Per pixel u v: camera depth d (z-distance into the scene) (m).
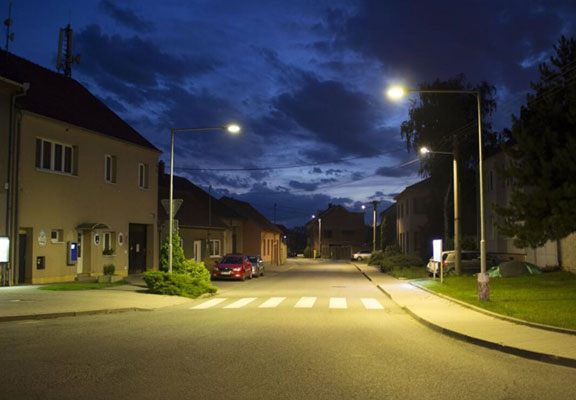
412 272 36.56
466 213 49.16
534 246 18.78
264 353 9.41
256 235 59.97
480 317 14.04
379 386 7.18
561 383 7.60
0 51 25.17
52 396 6.50
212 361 8.67
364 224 104.50
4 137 20.44
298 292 24.48
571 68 18.41
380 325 13.41
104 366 8.22
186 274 23.08
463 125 42.06
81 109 27.22
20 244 21.45
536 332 11.51
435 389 7.08
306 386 7.10
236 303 19.12
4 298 16.64
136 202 29.59
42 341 10.44
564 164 17.58
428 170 43.34
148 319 14.17
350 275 41.28
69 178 24.02
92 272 25.45
